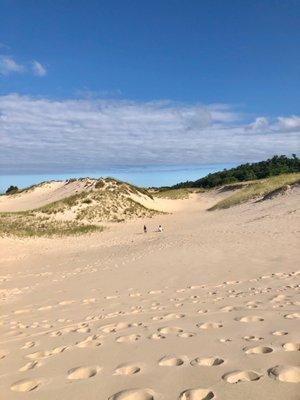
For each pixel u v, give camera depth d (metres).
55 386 3.71
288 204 31.77
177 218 41.53
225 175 80.38
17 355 4.96
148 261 13.73
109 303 8.06
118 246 22.56
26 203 53.31
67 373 4.04
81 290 10.01
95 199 44.47
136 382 3.56
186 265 12.02
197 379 3.48
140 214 44.00
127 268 12.81
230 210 40.03
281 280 8.71
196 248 15.79
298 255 11.71
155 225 36.81
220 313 6.17
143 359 4.20
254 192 44.75
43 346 5.27
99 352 4.64
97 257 17.88
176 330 5.37
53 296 9.62
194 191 61.88
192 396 3.17
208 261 12.32
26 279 13.42
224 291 8.16
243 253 13.15
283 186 38.97
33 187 59.34
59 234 31.28
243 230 21.39
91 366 4.16
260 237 17.05
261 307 6.31
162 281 10.03
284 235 16.67
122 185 49.44
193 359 4.05
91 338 5.41
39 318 7.34
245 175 77.94
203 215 41.22
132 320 6.32
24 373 4.20
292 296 6.94
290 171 76.94
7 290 11.41
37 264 17.73
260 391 3.13
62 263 17.11
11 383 3.93
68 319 6.98
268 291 7.65
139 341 4.96
